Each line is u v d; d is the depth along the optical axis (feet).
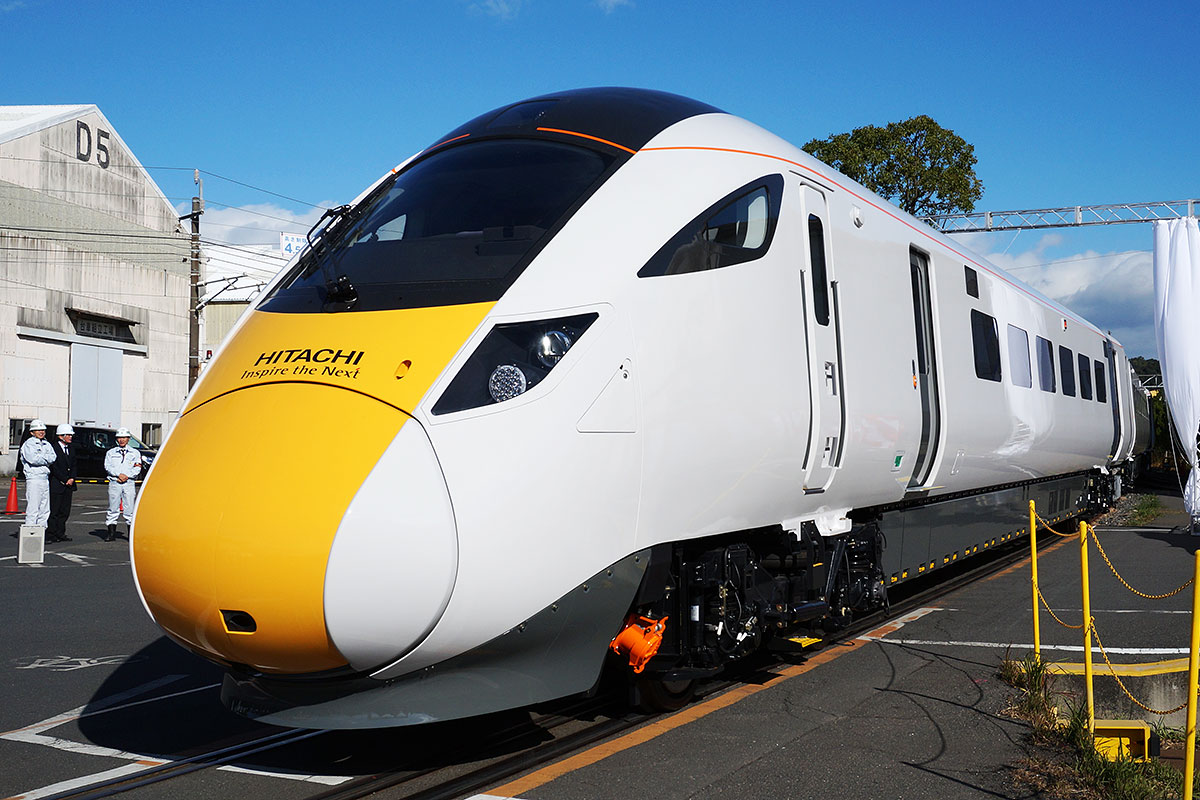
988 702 19.17
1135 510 63.52
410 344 14.06
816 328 19.97
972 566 39.83
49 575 38.63
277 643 13.05
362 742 17.04
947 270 28.27
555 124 18.06
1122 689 18.61
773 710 18.63
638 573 15.47
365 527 12.73
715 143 18.33
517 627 13.99
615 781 14.80
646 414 15.33
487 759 15.83
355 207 18.44
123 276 111.24
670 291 16.14
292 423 13.46
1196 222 46.70
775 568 20.24
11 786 15.10
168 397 118.73
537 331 14.44
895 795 14.33
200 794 14.62
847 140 117.70
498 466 13.48
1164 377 48.52
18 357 97.76
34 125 99.91
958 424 27.86
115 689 21.21
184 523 13.29
